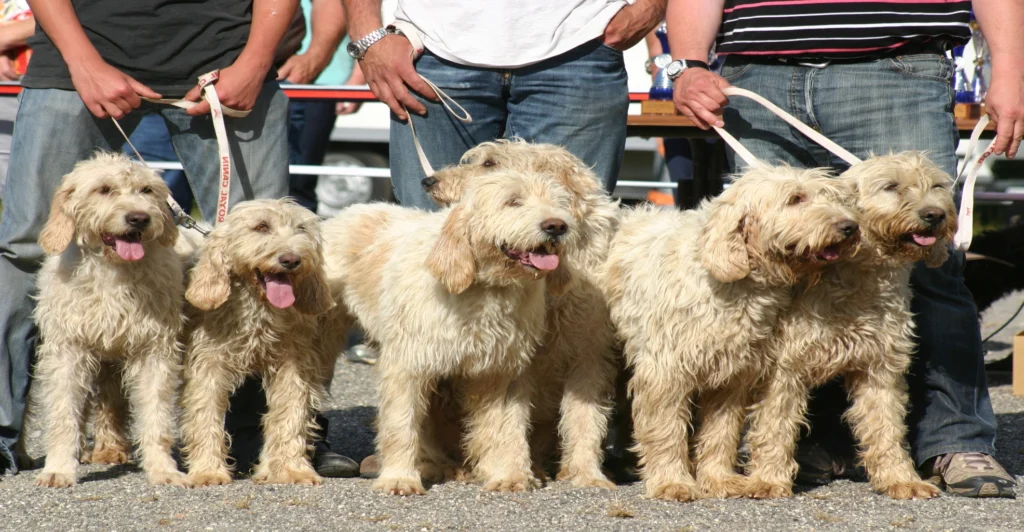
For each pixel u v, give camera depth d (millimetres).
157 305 5879
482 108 6898
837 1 5816
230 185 6395
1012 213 14312
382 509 5344
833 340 5641
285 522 5039
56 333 5855
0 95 8977
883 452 5793
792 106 6000
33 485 5766
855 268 5555
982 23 5711
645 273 5875
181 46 6207
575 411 6246
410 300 5812
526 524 5055
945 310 5926
